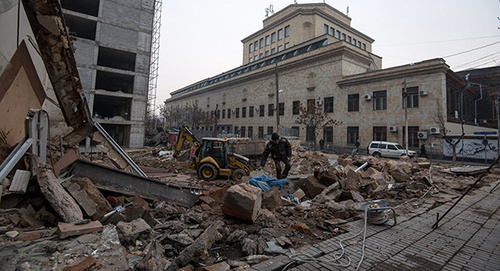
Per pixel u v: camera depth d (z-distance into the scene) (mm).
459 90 30641
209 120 52000
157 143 31547
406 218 5699
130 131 25500
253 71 45500
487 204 7129
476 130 23234
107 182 5688
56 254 2684
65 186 4250
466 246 4242
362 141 29953
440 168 15461
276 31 50312
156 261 2814
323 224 5172
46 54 4906
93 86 23562
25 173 3826
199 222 4785
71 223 3395
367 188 8594
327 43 35938
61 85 5520
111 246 2982
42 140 4641
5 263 2422
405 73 26719
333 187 7695
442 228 5094
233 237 4082
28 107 5711
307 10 44438
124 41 25328
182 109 60844
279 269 3354
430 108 25141
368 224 5230
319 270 3350
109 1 24625
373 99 29453
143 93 26297
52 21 4484
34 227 3416
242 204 4859
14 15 5711
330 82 33438
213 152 12391
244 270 3240
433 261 3705
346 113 31672
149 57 26766
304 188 8438
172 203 6305
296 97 37812
